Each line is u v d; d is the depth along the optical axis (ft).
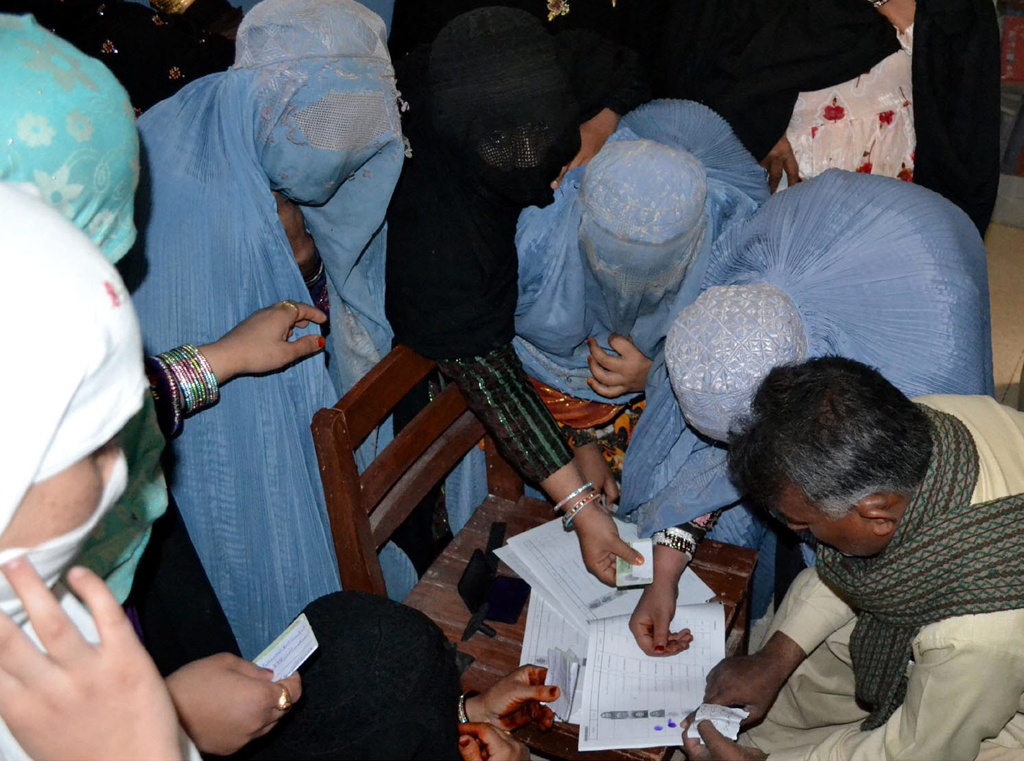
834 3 6.98
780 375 3.87
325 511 5.27
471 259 4.82
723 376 4.21
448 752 4.13
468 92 4.43
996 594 3.76
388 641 4.21
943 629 3.94
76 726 2.05
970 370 4.57
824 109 7.06
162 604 4.85
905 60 7.06
